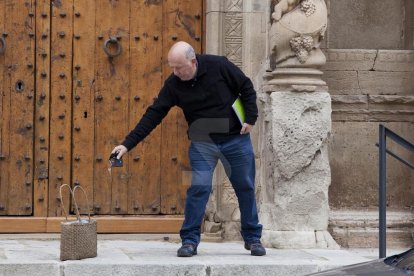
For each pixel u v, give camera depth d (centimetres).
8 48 1482
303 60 1423
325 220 1430
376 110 1525
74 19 1491
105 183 1496
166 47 1507
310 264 1259
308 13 1416
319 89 1430
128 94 1501
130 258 1266
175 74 1245
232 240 1470
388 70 1530
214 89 1257
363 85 1528
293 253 1352
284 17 1420
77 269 1221
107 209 1496
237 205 1478
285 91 1424
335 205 1524
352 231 1482
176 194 1507
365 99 1524
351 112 1523
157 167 1506
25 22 1484
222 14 1477
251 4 1472
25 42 1484
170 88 1268
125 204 1499
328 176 1427
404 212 1520
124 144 1272
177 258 1270
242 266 1241
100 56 1498
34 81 1485
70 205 1491
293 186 1422
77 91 1491
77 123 1493
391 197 1527
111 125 1498
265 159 1451
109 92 1498
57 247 1374
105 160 1496
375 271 758
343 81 1525
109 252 1320
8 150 1480
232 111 1267
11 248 1359
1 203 1477
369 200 1528
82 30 1493
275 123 1417
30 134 1484
